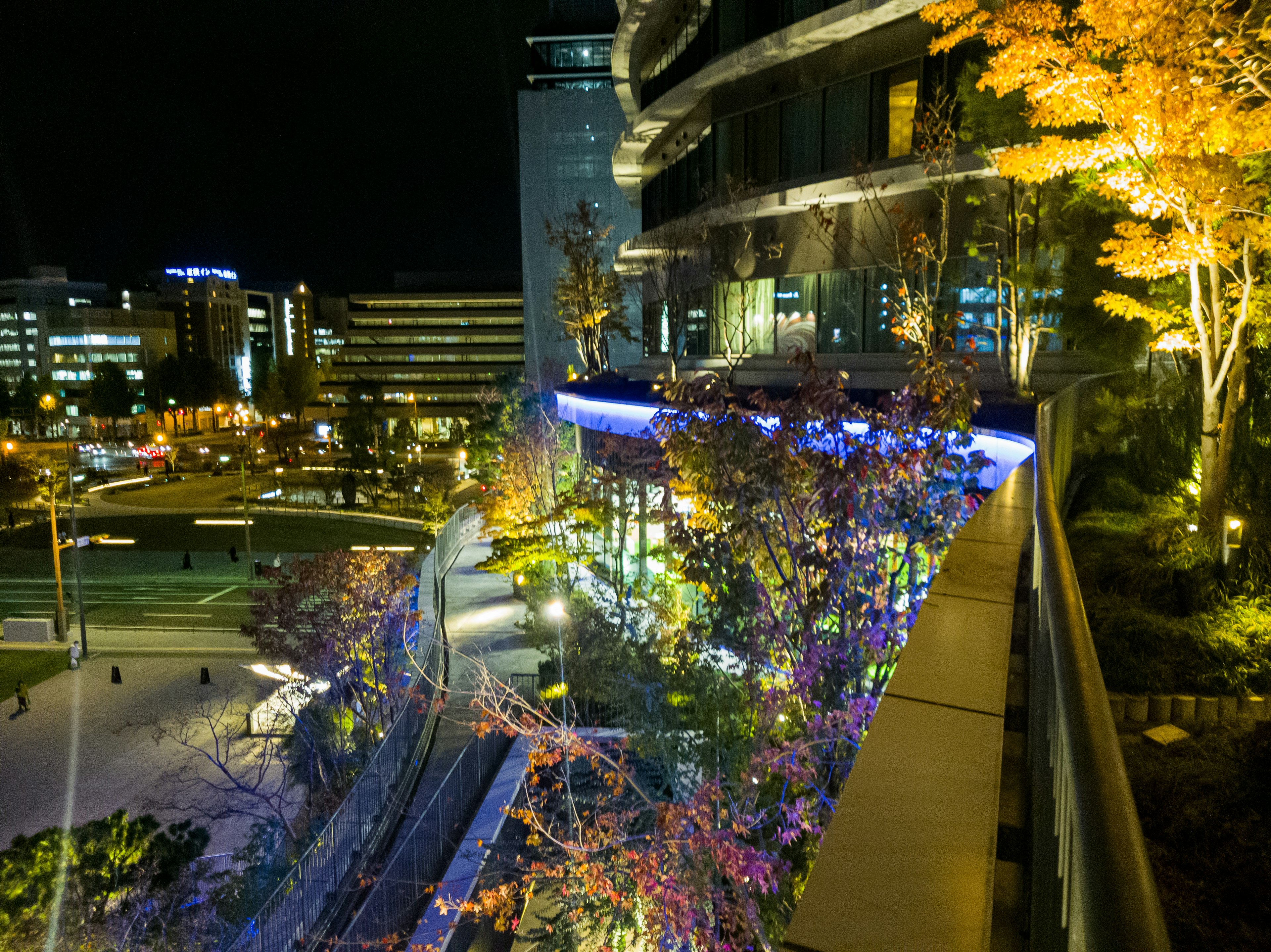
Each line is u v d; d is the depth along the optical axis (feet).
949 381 28.89
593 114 285.23
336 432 401.90
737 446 29.99
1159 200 29.78
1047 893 6.53
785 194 79.61
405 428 384.68
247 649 140.97
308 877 43.06
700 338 100.58
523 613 102.42
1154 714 20.84
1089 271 43.39
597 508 77.97
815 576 30.14
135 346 516.73
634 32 117.19
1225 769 17.43
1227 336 31.91
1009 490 19.92
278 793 75.15
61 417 490.49
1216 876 14.12
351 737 77.51
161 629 153.07
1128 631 23.25
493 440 182.19
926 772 6.17
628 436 76.59
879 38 71.97
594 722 56.49
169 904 51.78
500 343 476.54
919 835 5.24
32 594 181.37
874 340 74.54
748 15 85.66
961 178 64.44
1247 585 25.31
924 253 57.62
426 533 238.48
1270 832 15.12
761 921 26.61
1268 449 30.81
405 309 475.72
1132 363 43.16
